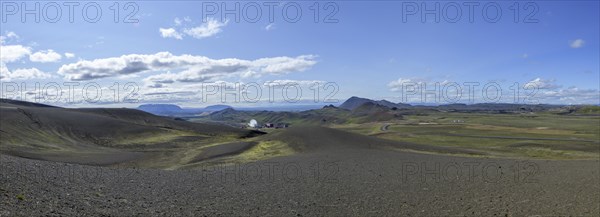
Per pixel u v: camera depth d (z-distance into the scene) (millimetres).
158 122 118250
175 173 23656
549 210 14539
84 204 12688
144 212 12656
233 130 114938
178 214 12812
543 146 68125
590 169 26438
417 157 34219
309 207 14766
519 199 16375
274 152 45938
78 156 48531
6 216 9766
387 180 21328
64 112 93438
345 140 51250
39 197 12461
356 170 25484
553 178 22094
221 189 18219
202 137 91375
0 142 56062
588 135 94062
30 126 73625
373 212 14148
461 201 16000
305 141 51406
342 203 15523
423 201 15984
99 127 84812
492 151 59406
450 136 96312
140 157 50062
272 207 14609
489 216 13703
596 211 14383
